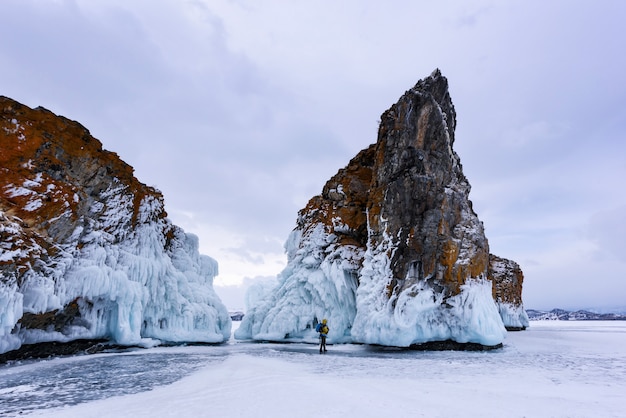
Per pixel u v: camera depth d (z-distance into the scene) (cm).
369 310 2292
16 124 1839
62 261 1791
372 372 1230
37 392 948
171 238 2881
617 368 1344
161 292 2430
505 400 798
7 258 1429
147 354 1891
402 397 823
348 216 2975
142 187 2591
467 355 1825
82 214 2030
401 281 2258
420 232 2298
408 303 2145
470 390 910
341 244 2862
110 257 2088
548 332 3753
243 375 1164
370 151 3177
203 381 1069
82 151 2117
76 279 1838
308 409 715
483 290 2216
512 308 4684
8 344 1492
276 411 703
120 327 2036
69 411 743
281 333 2791
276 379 1080
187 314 2536
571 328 5100
